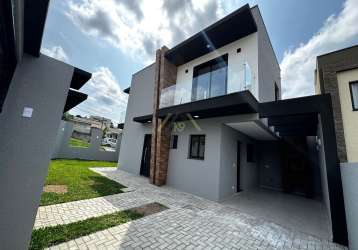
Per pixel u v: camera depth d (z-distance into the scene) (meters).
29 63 1.94
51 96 2.04
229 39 6.32
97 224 3.14
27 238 1.81
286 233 3.55
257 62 5.59
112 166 10.85
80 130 28.48
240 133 7.26
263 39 6.65
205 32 6.05
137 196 5.11
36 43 1.73
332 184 3.43
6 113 1.76
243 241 3.10
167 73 7.69
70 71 2.21
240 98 4.48
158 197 5.23
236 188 6.79
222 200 5.56
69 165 8.95
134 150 9.31
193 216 4.02
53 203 3.88
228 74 5.41
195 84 6.44
